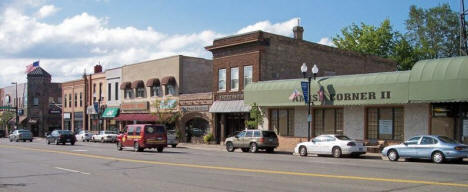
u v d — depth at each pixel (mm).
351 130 32688
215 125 43156
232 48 41469
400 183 13891
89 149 35219
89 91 66750
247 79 40031
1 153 30047
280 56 40688
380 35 61219
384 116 31000
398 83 28297
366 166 19953
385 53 61250
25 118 86500
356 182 14203
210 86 51312
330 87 32188
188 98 46500
